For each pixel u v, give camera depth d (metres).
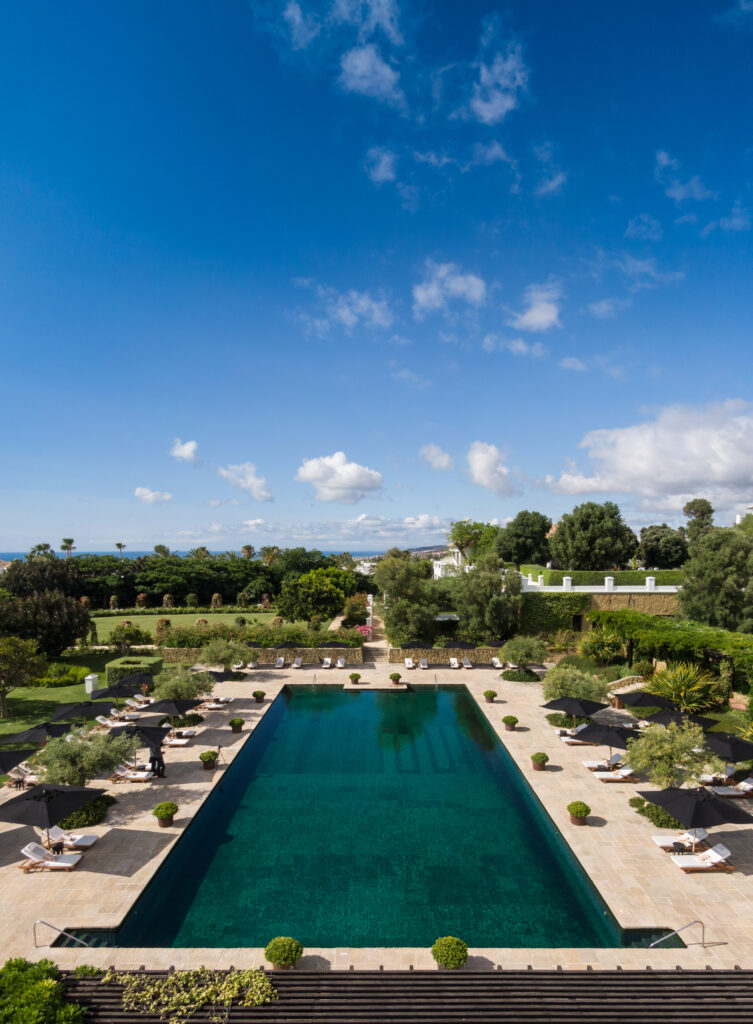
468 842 15.34
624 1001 9.67
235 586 80.62
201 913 12.31
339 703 29.06
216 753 19.72
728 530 34.12
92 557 77.38
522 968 10.34
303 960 10.57
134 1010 9.35
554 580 43.09
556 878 13.70
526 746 21.52
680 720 20.16
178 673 26.05
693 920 11.71
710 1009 9.54
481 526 71.12
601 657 32.97
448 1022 9.30
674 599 41.19
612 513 51.25
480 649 36.78
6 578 39.09
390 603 40.78
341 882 13.48
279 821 16.47
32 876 13.12
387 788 18.77
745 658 23.28
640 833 15.12
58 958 10.55
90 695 25.75
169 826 15.45
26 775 17.69
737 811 13.24
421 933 11.73
